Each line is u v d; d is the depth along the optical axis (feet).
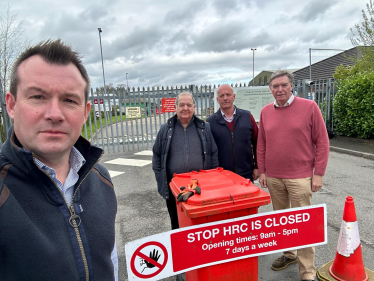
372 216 12.38
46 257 3.07
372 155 23.07
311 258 8.16
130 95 29.32
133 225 12.64
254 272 6.04
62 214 3.40
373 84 27.02
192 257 5.46
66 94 3.32
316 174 8.34
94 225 3.67
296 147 8.30
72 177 3.77
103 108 28.81
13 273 2.93
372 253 9.65
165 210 14.20
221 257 5.65
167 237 5.24
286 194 9.05
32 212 3.16
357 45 45.06
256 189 6.06
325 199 14.66
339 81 33.45
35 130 3.22
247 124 9.98
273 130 8.66
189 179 7.22
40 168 3.19
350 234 7.59
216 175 7.41
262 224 5.82
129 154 28.81
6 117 23.07
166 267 5.29
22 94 3.21
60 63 3.30
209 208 5.58
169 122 9.36
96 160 3.79
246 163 10.09
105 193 4.21
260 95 25.98
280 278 8.61
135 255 5.04
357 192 15.52
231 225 5.64
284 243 5.99
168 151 9.27
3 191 3.00
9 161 3.18
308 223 6.08
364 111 28.40
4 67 29.63
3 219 2.89
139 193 16.92
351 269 7.57
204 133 9.38
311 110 8.21
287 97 8.39
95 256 3.58
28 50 3.30
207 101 32.65
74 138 3.50
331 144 28.55
